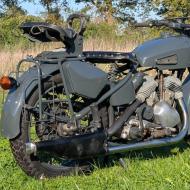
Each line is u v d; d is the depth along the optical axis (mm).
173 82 5199
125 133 4957
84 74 4746
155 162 5180
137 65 5047
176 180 4637
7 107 4660
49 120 4688
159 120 5102
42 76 4703
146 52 5059
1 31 27203
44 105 4734
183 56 5207
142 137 5027
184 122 5191
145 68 5223
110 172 4941
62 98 4820
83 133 4742
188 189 4445
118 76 5082
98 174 4914
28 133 4695
